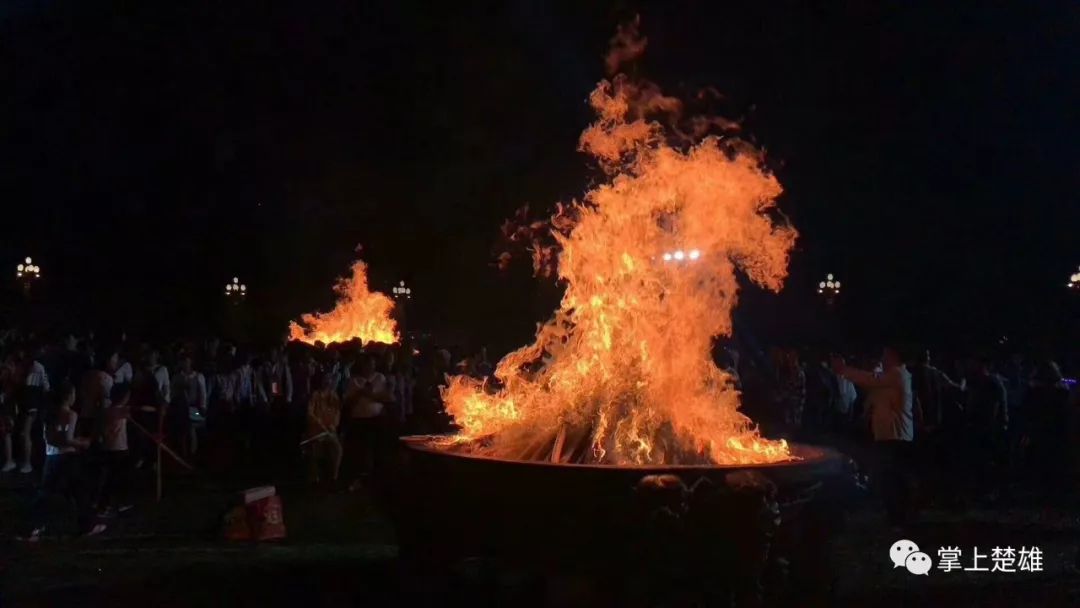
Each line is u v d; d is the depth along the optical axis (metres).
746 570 6.41
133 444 13.50
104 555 9.19
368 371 13.45
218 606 7.49
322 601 7.61
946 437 15.35
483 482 6.73
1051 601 7.88
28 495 12.47
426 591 7.21
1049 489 13.82
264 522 10.01
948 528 10.89
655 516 6.24
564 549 6.52
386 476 7.59
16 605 7.43
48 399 12.73
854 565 9.05
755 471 6.55
